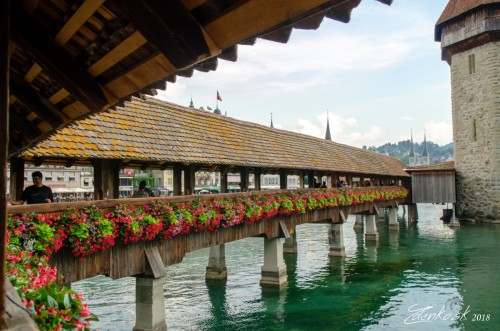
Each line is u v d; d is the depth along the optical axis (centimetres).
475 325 1185
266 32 249
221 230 1175
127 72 374
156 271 875
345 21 263
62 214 681
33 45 375
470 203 3566
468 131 3569
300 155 2069
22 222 601
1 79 254
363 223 3406
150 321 888
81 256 714
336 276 1778
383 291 1545
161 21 256
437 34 3903
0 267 246
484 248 2405
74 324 276
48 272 386
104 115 1110
